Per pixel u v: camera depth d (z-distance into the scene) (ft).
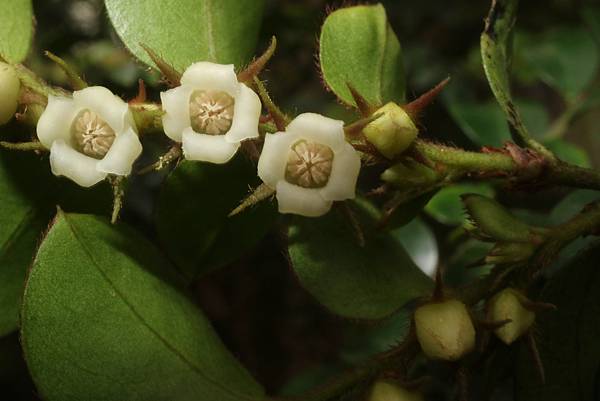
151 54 0.53
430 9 1.42
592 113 1.02
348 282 0.57
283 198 0.52
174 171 0.57
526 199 0.77
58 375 0.53
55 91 0.55
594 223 0.55
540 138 0.76
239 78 0.53
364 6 0.59
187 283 0.58
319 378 0.79
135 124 0.53
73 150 0.53
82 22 1.10
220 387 0.55
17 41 0.57
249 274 1.55
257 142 0.54
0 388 1.33
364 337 0.78
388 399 0.53
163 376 0.54
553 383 0.57
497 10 0.59
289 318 1.59
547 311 0.57
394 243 0.59
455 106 0.74
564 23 1.35
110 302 0.54
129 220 1.10
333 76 0.58
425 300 0.55
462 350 0.53
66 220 0.53
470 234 0.56
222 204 0.57
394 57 0.59
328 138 0.52
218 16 0.58
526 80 1.25
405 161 0.54
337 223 0.58
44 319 0.53
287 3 1.20
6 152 0.56
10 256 0.56
